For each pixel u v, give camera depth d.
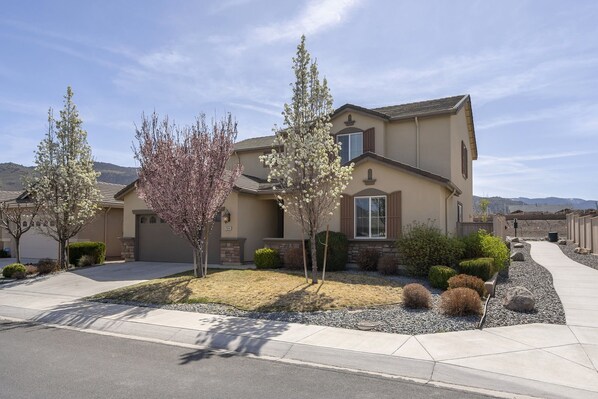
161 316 9.88
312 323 8.93
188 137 13.73
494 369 6.23
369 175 16.28
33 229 23.81
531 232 40.69
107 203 22.97
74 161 18.30
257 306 10.32
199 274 14.18
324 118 12.80
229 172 15.73
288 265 15.85
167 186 13.39
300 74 12.64
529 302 9.48
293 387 5.71
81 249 19.19
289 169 12.52
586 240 23.69
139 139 14.04
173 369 6.46
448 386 5.78
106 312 10.51
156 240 19.69
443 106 19.03
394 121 19.19
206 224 14.52
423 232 14.06
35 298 12.69
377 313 9.52
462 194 20.94
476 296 9.34
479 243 14.16
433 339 7.67
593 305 10.09
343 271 15.38
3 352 7.46
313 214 12.54
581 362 6.48
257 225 19.20
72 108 18.48
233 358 7.07
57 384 5.78
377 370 6.45
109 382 5.87
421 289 10.06
